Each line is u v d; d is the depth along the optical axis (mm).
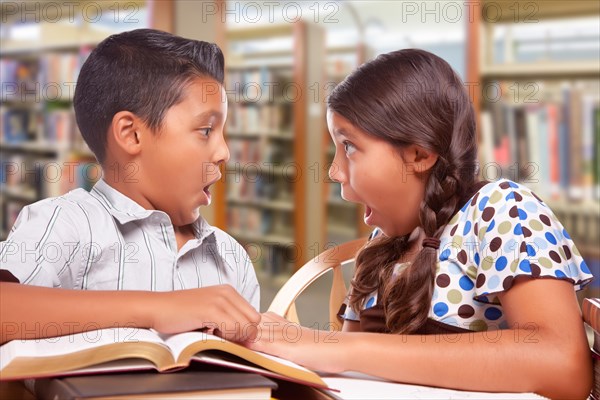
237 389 478
